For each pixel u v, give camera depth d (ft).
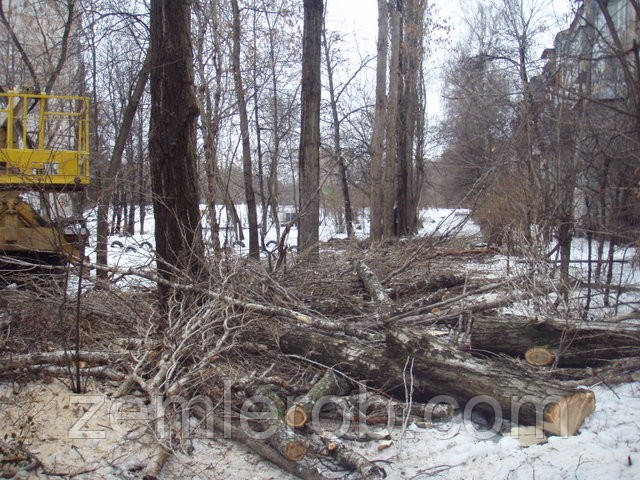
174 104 19.76
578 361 18.25
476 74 48.06
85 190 25.77
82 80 51.29
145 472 12.98
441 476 13.11
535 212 28.43
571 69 26.66
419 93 86.53
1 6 42.16
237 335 18.33
